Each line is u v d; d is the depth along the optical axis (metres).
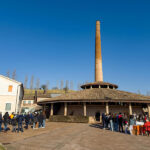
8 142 9.35
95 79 45.19
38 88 130.38
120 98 26.83
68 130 15.00
